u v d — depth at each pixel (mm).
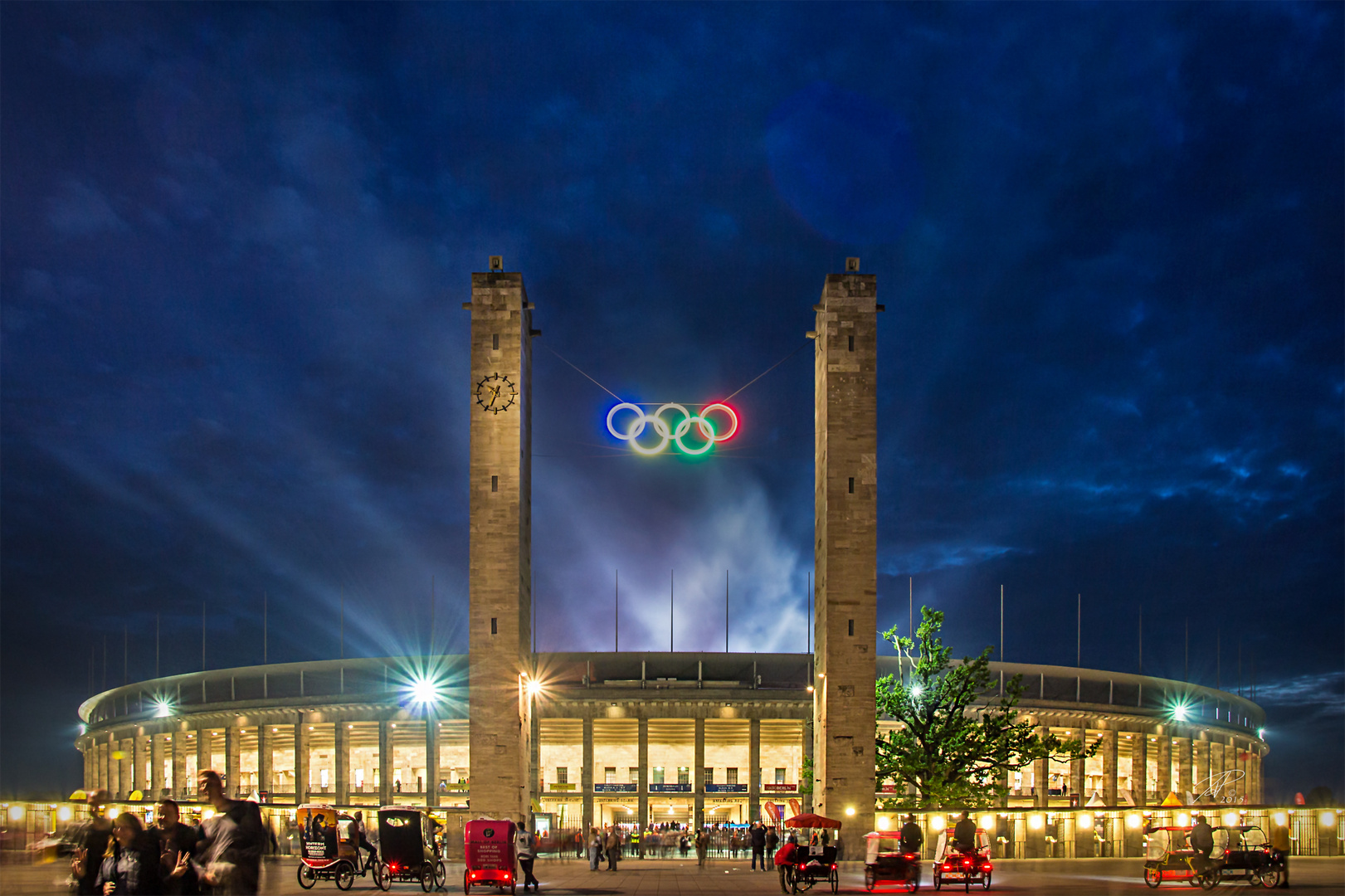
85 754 160750
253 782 124875
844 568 78438
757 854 68562
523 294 82312
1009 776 121438
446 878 57469
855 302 81625
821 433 82688
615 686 114562
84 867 22578
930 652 80500
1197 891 43844
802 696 114312
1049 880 52344
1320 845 73188
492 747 75562
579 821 112500
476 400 79562
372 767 121000
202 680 127500
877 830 74312
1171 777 137750
